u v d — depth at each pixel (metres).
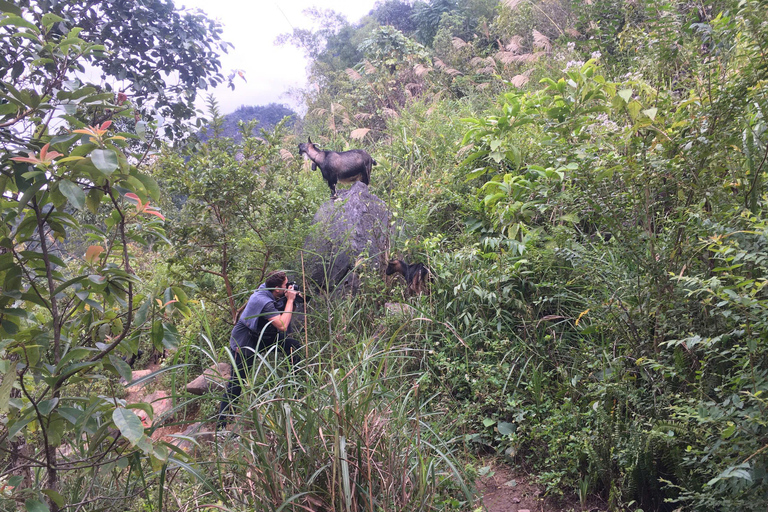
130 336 2.50
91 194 2.18
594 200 3.15
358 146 10.23
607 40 5.59
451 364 4.14
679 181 3.07
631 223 3.29
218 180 5.55
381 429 2.85
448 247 5.39
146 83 5.75
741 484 2.18
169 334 2.43
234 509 2.61
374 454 2.79
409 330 4.58
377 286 5.40
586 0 6.24
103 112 2.92
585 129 3.66
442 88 11.22
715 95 3.01
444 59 13.09
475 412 3.83
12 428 2.04
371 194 6.41
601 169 3.12
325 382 3.11
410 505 2.70
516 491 3.34
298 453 2.68
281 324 4.35
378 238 5.88
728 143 2.93
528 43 11.02
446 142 7.43
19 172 2.05
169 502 3.09
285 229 5.77
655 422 2.79
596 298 3.70
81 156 2.04
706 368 2.73
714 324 2.73
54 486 2.29
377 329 4.71
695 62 3.48
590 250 3.71
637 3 5.45
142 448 2.02
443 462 3.21
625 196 3.11
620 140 3.32
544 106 4.43
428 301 4.82
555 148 3.58
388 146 8.58
